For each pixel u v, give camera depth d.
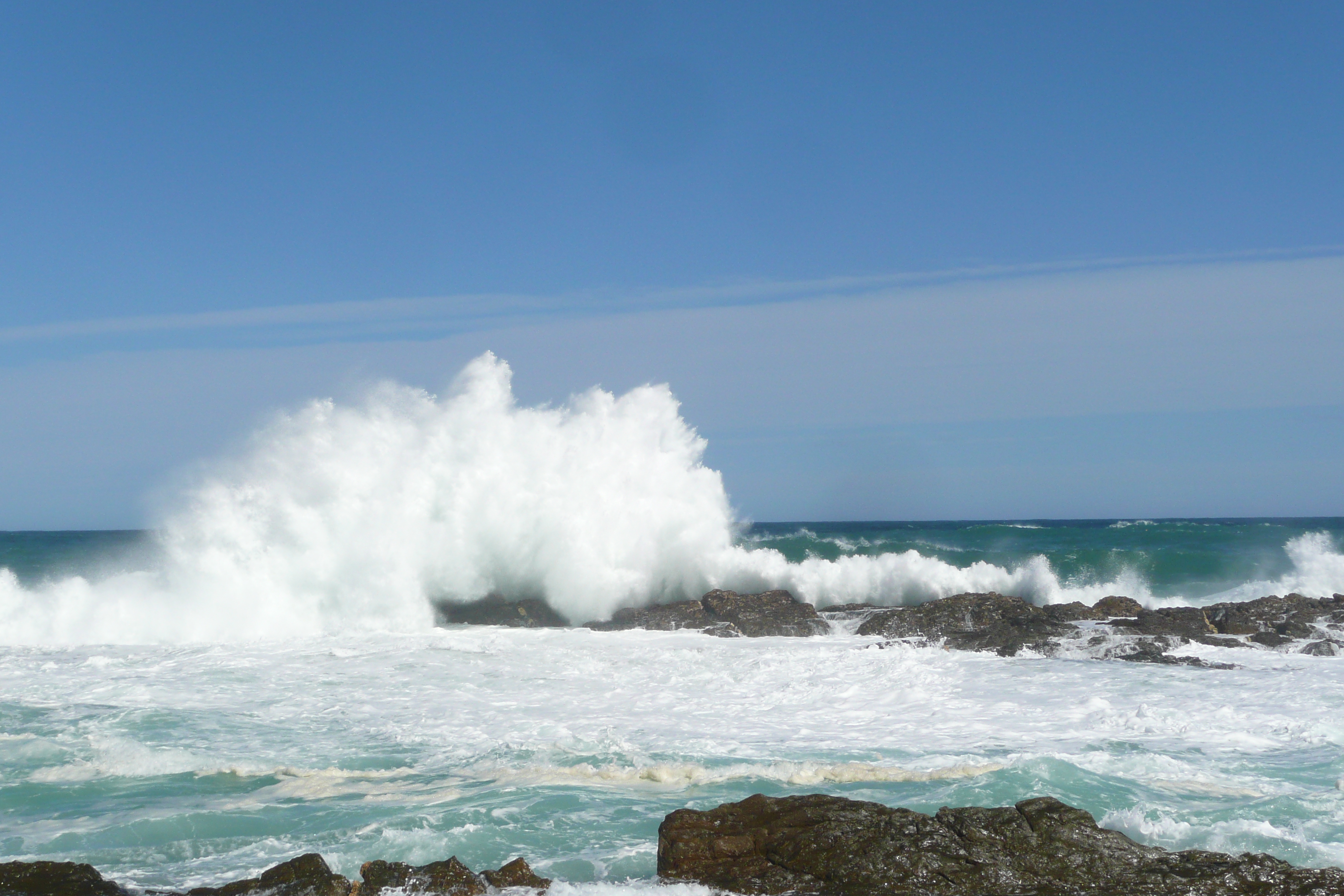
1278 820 8.59
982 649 18.73
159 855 8.16
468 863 7.88
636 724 12.67
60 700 14.22
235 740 11.87
